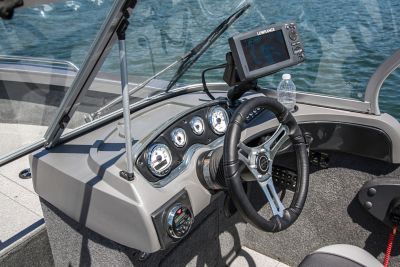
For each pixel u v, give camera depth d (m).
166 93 1.92
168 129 1.41
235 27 1.66
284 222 1.35
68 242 1.53
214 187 1.40
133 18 1.55
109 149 1.43
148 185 1.25
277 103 1.39
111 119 1.70
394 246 1.87
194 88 2.01
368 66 1.70
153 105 1.82
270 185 1.35
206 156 1.42
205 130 1.53
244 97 1.93
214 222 1.91
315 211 2.06
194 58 1.75
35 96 1.96
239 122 1.27
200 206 1.41
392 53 1.60
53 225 1.56
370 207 1.83
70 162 1.40
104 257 1.43
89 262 1.50
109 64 1.52
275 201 1.37
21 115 2.05
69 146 1.51
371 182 1.80
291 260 2.20
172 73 1.80
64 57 1.65
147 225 1.20
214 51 1.76
